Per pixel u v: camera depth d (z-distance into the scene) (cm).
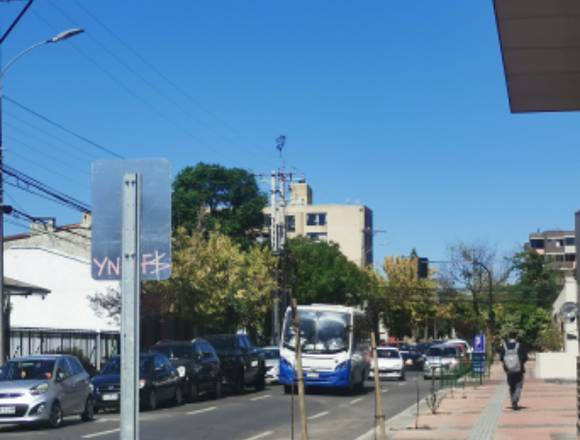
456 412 2522
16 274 5197
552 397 3042
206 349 3281
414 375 5509
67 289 5169
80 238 5566
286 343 3475
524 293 8756
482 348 5600
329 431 2136
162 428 2166
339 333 3384
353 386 3588
